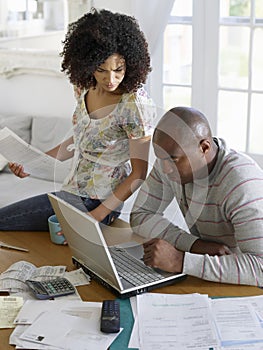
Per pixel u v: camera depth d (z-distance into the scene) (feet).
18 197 10.59
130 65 6.81
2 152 7.93
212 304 5.62
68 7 12.85
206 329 5.24
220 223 6.38
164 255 6.05
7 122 12.42
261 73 12.34
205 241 6.50
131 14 12.57
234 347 5.00
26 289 6.05
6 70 13.05
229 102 12.84
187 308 5.57
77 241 6.15
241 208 5.96
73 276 6.26
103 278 6.05
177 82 13.44
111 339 5.15
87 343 5.09
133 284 5.89
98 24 6.75
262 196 6.00
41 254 6.86
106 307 5.47
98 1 12.89
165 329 5.27
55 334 5.22
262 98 12.46
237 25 12.27
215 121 13.04
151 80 13.43
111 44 6.64
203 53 12.73
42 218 7.45
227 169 6.12
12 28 13.12
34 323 5.37
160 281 5.94
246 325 5.28
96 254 5.88
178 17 13.00
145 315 5.49
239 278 5.94
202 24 12.58
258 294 5.81
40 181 11.44
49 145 12.01
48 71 12.55
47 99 12.82
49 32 12.94
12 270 6.34
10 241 7.22
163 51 13.20
